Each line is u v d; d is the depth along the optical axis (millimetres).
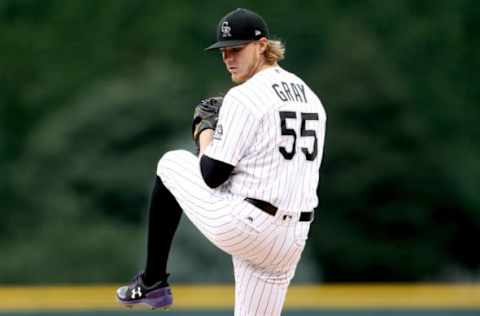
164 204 20453
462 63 117250
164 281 21031
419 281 88688
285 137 19312
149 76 100188
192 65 114500
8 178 92750
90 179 89375
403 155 90188
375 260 87250
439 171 90812
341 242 86062
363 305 33250
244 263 20312
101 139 91062
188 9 120938
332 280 86625
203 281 72000
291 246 19750
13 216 90312
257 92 19281
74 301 32625
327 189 87875
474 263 92250
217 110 20141
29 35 124125
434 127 109750
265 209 19297
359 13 117500
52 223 85812
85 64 122000
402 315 33188
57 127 95125
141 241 82188
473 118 112812
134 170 89062
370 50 97125
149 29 121938
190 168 19891
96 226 85250
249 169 19312
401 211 88625
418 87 114062
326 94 91812
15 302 32500
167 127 92000
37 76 121625
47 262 79125
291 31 109938
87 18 124750
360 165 88562
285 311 33125
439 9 119125
